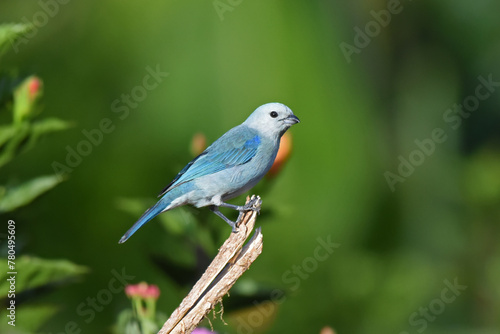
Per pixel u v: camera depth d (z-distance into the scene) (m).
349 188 11.87
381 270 12.10
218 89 11.52
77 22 12.12
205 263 6.94
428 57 18.11
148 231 10.28
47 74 11.93
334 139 11.89
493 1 18.05
